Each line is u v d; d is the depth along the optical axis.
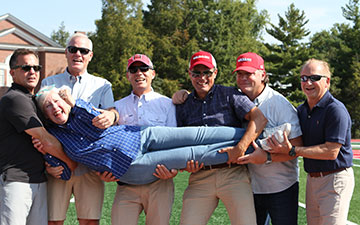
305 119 3.70
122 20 34.69
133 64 3.92
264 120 3.61
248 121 3.78
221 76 36.88
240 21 44.25
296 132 3.67
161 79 36.03
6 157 3.39
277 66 36.69
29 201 3.40
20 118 3.34
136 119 3.95
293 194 3.78
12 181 3.36
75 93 4.00
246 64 3.80
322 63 3.62
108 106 4.02
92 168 3.52
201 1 42.62
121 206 3.75
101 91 4.05
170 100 4.03
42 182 3.53
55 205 3.77
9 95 3.42
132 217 3.73
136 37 34.28
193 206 3.68
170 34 41.22
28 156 3.43
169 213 3.80
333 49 44.19
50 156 3.48
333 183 3.52
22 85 3.61
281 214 3.72
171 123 3.91
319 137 3.57
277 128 3.63
